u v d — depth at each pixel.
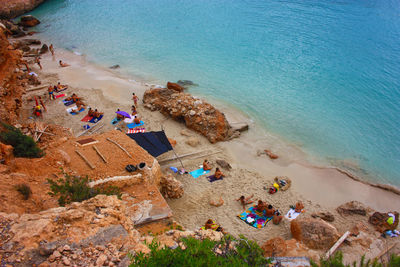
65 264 8.09
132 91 35.12
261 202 18.56
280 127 28.89
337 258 10.55
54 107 30.91
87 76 39.09
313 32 53.22
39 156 17.39
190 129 27.52
